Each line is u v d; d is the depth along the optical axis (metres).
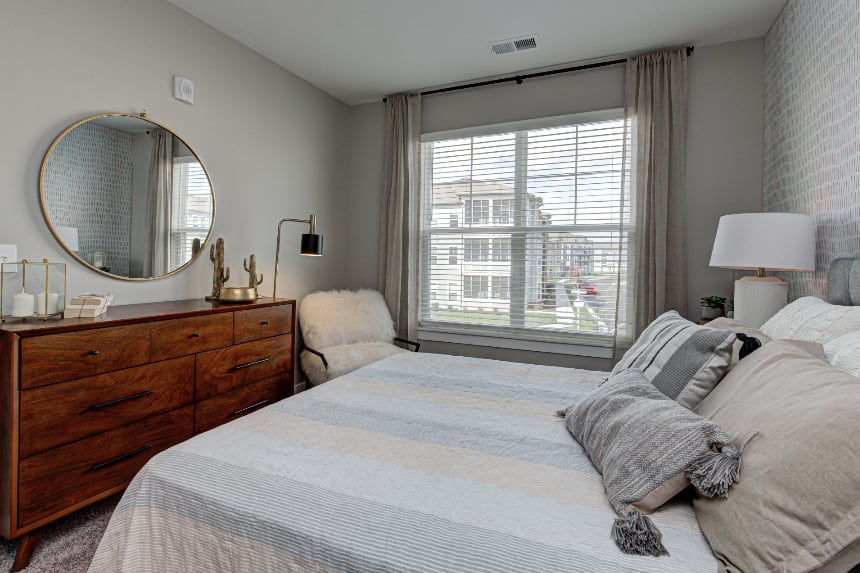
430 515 0.93
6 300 1.74
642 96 2.94
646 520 0.87
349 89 3.70
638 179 2.93
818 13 1.96
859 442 0.70
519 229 3.47
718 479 0.86
